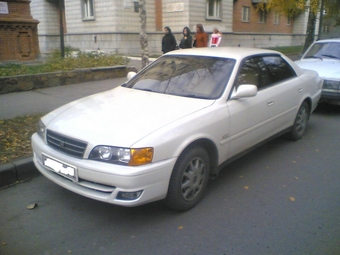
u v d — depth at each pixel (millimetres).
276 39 30312
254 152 5539
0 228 3510
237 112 4230
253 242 3254
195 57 4879
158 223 3572
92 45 22078
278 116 5129
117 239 3314
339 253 3096
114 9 20250
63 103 7824
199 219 3641
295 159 5258
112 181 3230
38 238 3344
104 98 4398
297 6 15266
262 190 4285
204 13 21797
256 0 26891
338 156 5391
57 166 3605
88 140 3391
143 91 4551
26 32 12438
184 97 4215
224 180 4555
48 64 10586
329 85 7531
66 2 23266
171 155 3432
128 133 3371
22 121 6359
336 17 19359
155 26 21891
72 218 3682
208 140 3857
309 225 3533
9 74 9156
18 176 4543
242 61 4637
